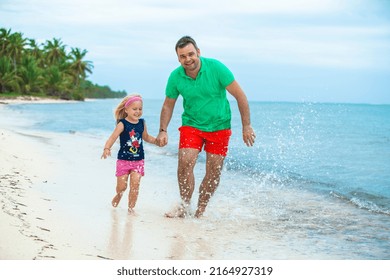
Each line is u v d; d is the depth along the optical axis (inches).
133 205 239.1
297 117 1814.7
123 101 245.4
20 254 152.4
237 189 323.0
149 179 343.9
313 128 1122.7
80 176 326.0
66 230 188.9
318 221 242.1
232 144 642.8
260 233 217.2
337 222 240.7
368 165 458.9
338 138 816.9
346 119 1706.4
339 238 212.7
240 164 447.2
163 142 245.9
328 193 314.0
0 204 208.1
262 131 968.9
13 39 3420.3
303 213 258.4
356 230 226.4
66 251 163.5
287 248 196.1
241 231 219.1
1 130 584.4
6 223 178.9
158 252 180.5
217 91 234.2
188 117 242.1
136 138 242.2
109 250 176.2
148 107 3395.7
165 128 249.0
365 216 254.5
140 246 185.3
